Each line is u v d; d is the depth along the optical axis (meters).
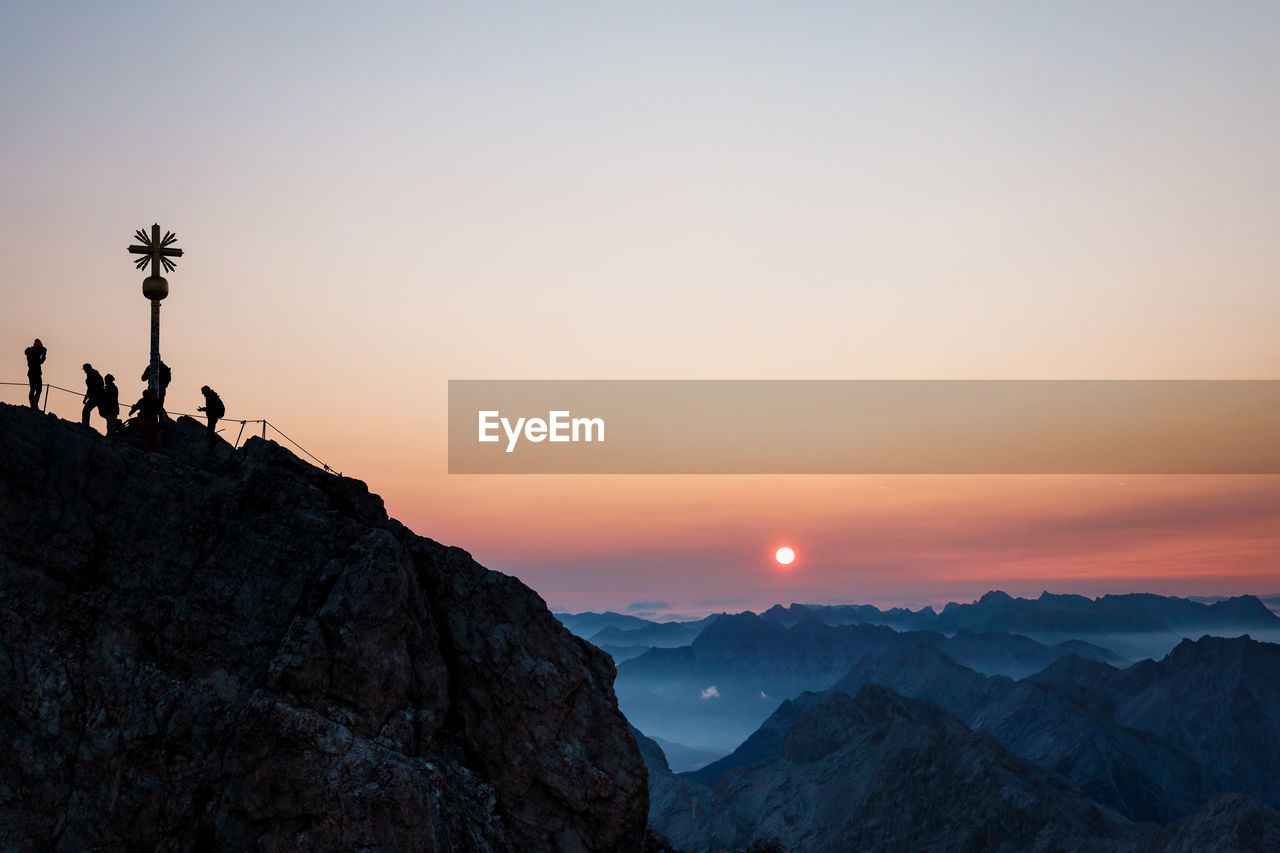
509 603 46.69
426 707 42.44
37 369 46.03
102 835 37.56
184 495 42.91
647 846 50.50
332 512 44.41
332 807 37.69
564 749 44.62
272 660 40.00
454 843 39.53
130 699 39.06
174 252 50.75
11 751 37.53
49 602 39.66
